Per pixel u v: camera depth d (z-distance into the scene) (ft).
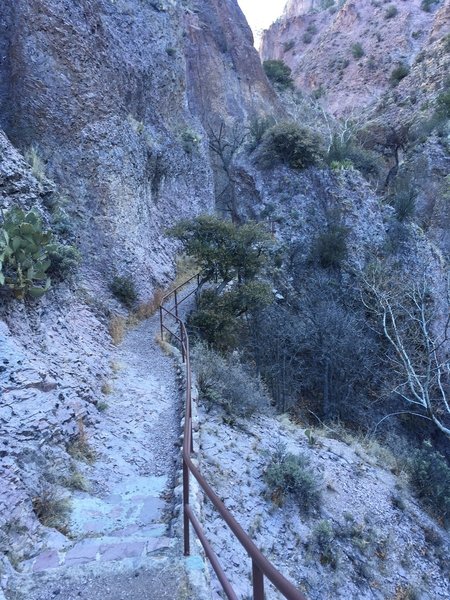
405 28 256.32
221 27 163.43
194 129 102.01
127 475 20.49
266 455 27.66
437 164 110.42
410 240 85.46
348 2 300.40
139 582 11.55
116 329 43.80
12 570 12.18
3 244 26.30
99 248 52.26
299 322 63.62
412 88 161.27
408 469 37.11
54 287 32.60
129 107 72.64
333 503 27.32
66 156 53.06
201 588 11.30
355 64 257.75
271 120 110.93
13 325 25.07
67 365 27.20
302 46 343.46
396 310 69.46
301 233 82.79
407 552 27.40
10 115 51.98
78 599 11.01
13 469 15.89
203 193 93.97
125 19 83.25
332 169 90.58
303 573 21.03
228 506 21.63
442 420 66.49
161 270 63.62
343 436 42.04
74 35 57.41
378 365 68.08
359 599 21.91
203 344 45.60
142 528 15.55
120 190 57.52
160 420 26.91
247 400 33.78
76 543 13.92
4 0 53.57
